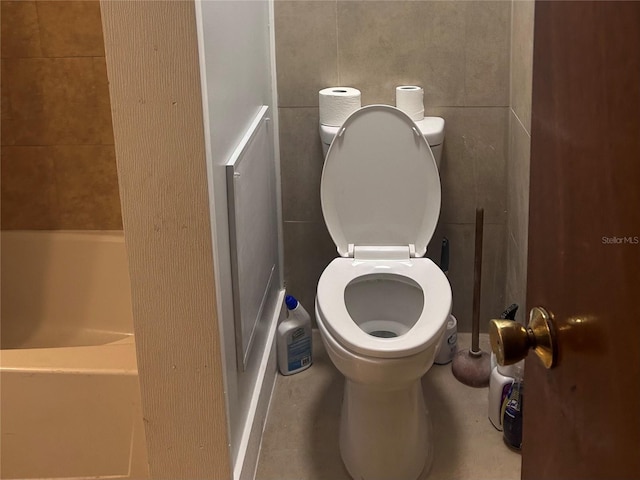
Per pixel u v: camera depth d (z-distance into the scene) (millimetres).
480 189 2398
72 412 1655
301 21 2262
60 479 1718
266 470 1965
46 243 2436
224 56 1580
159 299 1468
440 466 1967
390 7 2227
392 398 1824
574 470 678
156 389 1546
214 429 1575
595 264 601
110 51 1307
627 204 535
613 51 556
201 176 1377
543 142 736
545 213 736
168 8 1279
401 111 2080
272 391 2291
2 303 2480
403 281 2104
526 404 864
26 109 2305
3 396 1650
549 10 708
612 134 560
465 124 2326
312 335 2588
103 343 2441
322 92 2234
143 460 1683
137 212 1406
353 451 1913
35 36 2219
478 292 2260
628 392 547
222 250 1574
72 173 2383
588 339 621
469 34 2229
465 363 2320
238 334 1726
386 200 2160
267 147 2203
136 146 1362
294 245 2539
